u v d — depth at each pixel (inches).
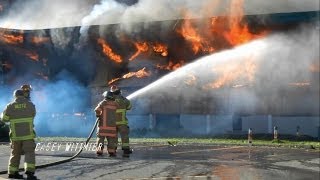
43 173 339.9
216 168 369.7
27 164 306.3
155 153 496.7
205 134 832.3
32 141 310.0
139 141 665.6
